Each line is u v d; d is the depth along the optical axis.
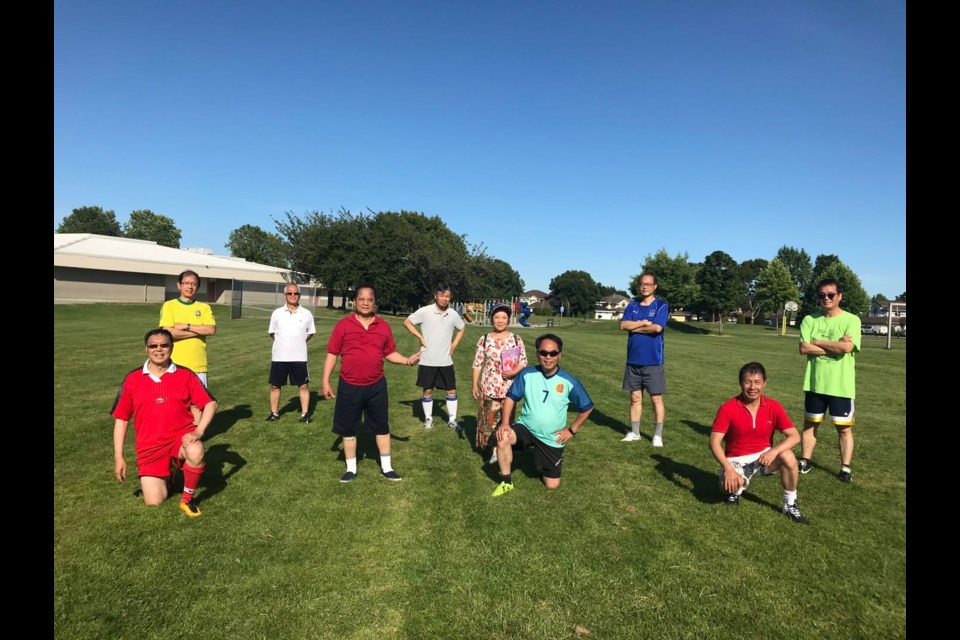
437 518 4.25
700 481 5.17
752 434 4.46
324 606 3.08
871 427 7.61
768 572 3.48
